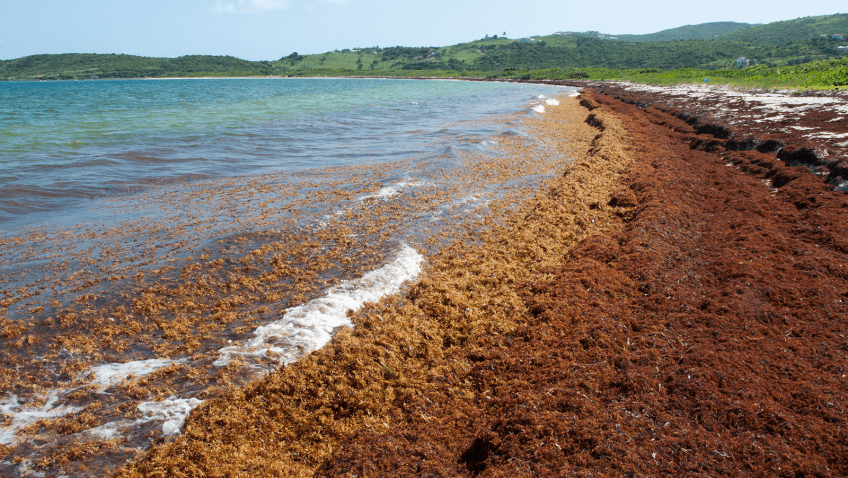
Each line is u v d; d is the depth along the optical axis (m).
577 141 18.72
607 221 10.09
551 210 10.46
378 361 5.59
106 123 25.83
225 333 6.25
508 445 4.35
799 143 13.60
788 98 25.30
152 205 11.26
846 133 15.54
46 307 6.59
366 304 6.87
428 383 5.45
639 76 68.38
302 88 75.44
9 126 24.12
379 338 5.94
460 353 5.96
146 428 4.58
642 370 5.07
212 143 19.47
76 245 8.75
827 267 7.23
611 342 5.65
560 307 6.54
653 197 10.47
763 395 4.59
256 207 10.99
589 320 6.16
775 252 7.97
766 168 13.00
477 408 5.09
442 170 13.95
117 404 4.88
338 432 4.76
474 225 10.02
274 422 4.78
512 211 10.81
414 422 4.93
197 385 5.16
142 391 5.05
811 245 8.24
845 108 19.95
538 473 3.96
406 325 6.32
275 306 6.92
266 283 7.55
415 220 10.20
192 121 26.98
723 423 4.29
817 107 21.02
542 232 9.48
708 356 5.15
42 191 12.02
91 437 4.46
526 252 8.66
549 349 5.72
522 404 4.76
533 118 25.78
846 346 5.40
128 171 14.45
